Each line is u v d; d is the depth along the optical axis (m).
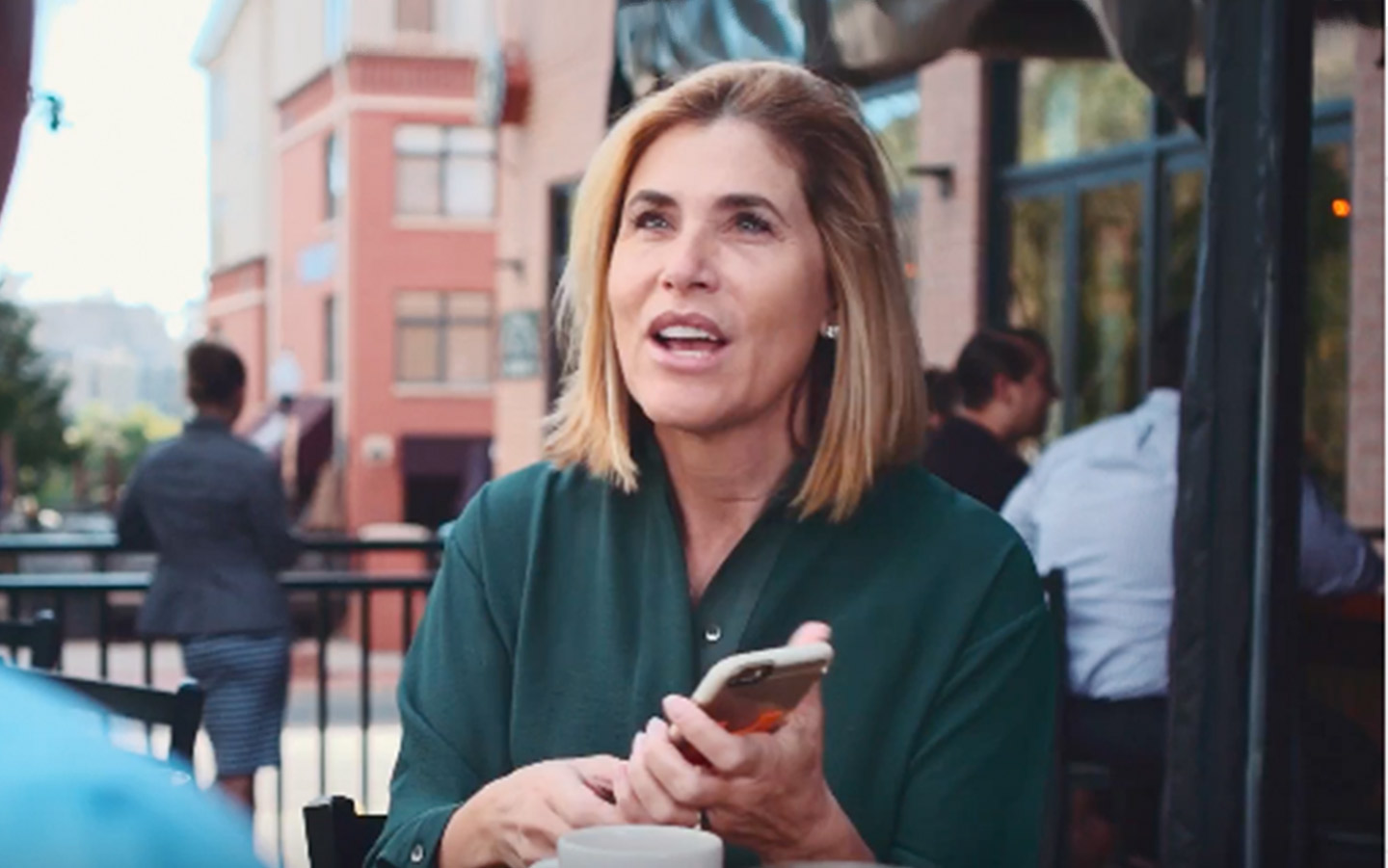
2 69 0.64
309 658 19.14
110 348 72.88
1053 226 8.05
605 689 1.62
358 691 15.10
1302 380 2.80
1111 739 3.90
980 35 4.91
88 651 17.80
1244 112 2.79
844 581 1.61
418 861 1.53
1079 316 7.83
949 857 1.56
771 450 1.66
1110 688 3.89
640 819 1.32
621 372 1.66
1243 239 2.80
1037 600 1.65
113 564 18.69
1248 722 2.84
